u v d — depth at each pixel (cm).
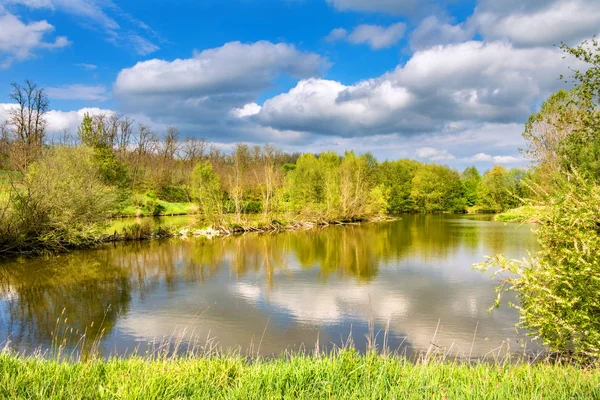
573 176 799
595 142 1327
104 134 5178
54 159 2875
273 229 4288
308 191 5175
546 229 761
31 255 2505
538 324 745
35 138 5031
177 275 1992
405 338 1119
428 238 3403
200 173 5472
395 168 7775
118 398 436
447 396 436
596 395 439
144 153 7262
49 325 1231
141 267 2197
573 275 685
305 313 1363
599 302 681
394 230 4156
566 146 1460
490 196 6906
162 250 2809
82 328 1211
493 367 634
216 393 464
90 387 477
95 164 3891
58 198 2542
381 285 1753
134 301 1518
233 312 1378
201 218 4291
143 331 1187
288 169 7675
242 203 4556
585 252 675
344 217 5147
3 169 3656
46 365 590
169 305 1462
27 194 2505
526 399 430
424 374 526
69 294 1617
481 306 1423
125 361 656
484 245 2928
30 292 1648
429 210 7419
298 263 2312
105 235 3164
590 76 1156
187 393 467
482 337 1120
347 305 1455
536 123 2548
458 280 1833
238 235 3816
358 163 6606
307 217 4803
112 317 1322
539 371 601
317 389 475
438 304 1453
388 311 1378
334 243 3183
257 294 1617
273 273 2034
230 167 5738
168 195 6191
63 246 2703
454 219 5706
